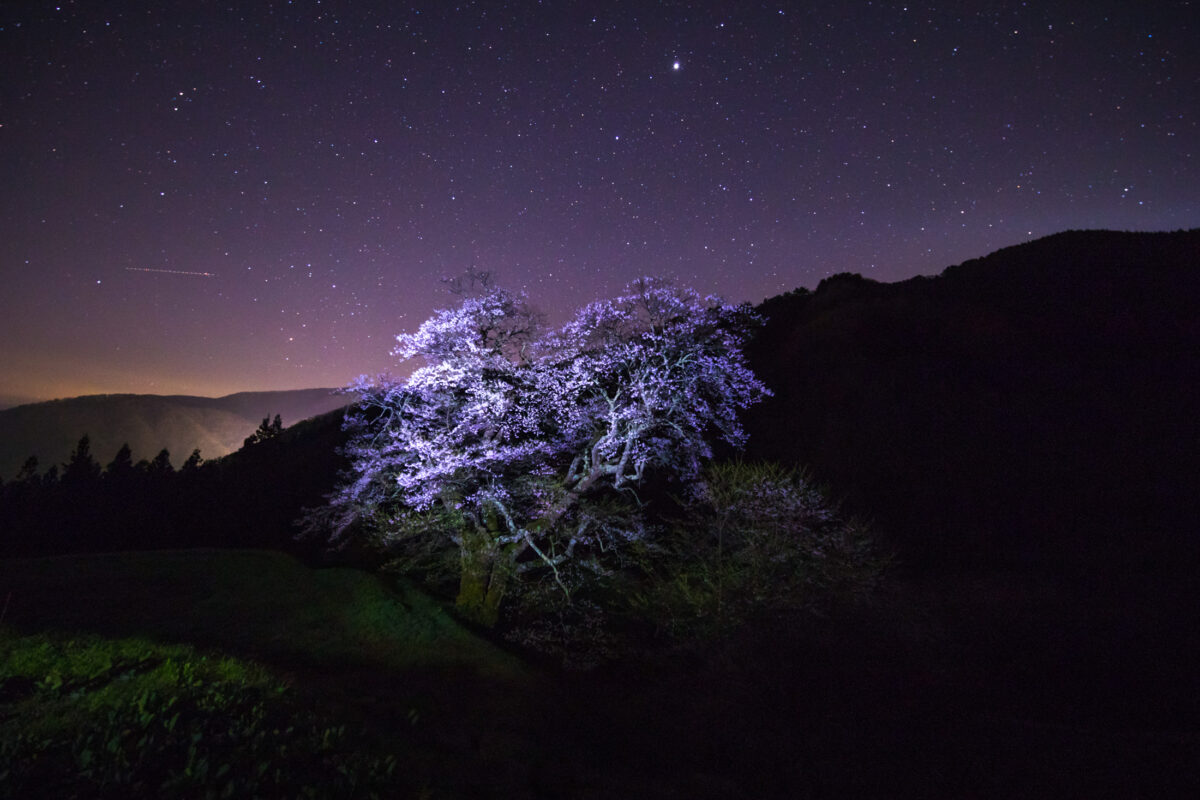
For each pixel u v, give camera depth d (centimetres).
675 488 2842
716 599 1755
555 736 1199
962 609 1864
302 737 800
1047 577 2173
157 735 718
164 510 3944
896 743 1204
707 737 1252
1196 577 2080
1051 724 1291
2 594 1803
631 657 1831
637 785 999
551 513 2047
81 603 1806
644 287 2020
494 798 816
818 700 1391
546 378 2036
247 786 636
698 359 2005
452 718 1202
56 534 3681
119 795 590
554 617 2070
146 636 1560
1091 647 1648
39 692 840
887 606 1630
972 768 1098
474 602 2008
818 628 1558
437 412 2058
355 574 2166
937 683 1449
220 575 2158
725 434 2095
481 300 2019
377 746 858
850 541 1812
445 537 2153
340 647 1686
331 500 2211
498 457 1927
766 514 1778
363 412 2170
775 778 1077
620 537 2181
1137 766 1089
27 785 580
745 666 1484
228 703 859
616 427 2030
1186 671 1527
